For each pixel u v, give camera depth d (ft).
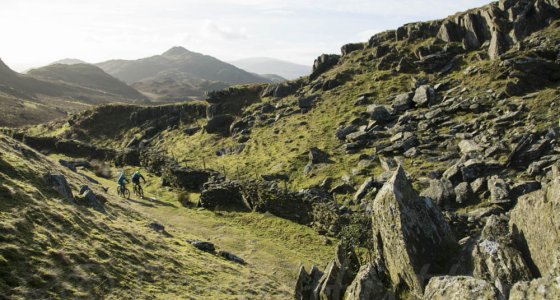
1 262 60.75
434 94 209.77
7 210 75.25
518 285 34.04
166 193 207.00
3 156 101.45
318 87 288.30
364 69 283.59
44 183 98.02
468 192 130.21
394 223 56.65
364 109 231.30
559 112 152.15
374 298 55.77
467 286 39.52
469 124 172.45
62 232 79.15
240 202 176.65
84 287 66.18
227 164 223.92
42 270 64.23
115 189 196.75
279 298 92.53
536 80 181.16
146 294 73.10
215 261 106.01
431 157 160.86
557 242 41.29
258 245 134.92
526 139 140.97
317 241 136.77
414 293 52.90
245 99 320.09
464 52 241.96
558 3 213.87
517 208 50.21
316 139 216.54
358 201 146.51
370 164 172.86
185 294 79.66
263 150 229.66
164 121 335.06
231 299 84.23
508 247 47.32
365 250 92.17
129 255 85.15
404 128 191.21
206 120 317.83
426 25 284.41
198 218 161.99
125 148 286.25
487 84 197.16
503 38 219.20
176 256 98.12
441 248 55.47
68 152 304.30
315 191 159.84
